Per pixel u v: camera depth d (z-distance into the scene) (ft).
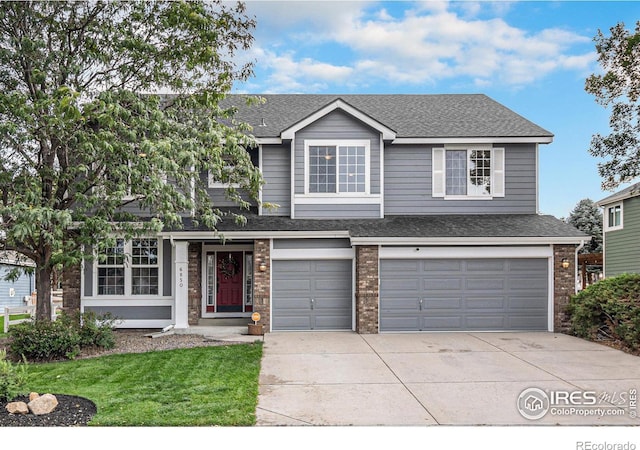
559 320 50.55
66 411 24.91
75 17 41.83
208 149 42.16
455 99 69.15
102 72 42.52
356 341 45.21
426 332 50.29
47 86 40.98
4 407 25.11
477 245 50.72
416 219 55.26
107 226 38.60
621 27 44.16
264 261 50.67
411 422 23.98
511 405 26.68
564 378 32.07
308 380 31.58
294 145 54.85
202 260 58.59
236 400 26.81
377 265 49.83
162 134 41.50
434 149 57.47
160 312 54.03
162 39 43.83
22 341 37.47
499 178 57.57
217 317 57.16
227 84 44.52
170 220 39.45
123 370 33.99
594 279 113.80
